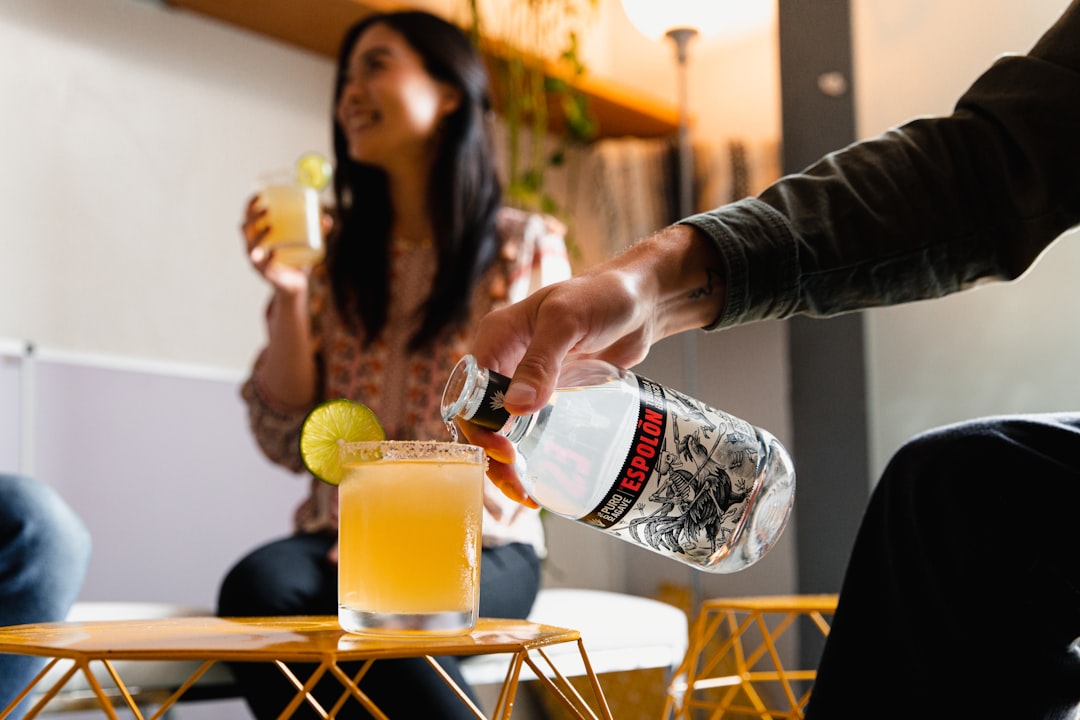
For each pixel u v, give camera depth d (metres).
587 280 0.85
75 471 2.33
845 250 0.96
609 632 1.70
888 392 2.34
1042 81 0.96
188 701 1.58
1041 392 2.12
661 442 0.83
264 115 2.82
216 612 1.62
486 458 0.92
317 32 2.83
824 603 1.46
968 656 0.85
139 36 2.60
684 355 3.41
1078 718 0.88
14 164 2.36
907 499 0.88
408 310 1.88
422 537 0.77
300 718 1.32
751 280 0.94
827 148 2.38
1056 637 0.84
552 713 2.77
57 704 1.44
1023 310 2.15
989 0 2.20
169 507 2.47
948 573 0.87
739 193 3.23
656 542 0.85
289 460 1.93
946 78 2.25
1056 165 0.94
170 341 2.57
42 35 2.43
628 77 3.70
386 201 1.94
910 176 0.99
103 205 2.49
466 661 1.53
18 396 2.26
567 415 0.84
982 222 0.97
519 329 0.87
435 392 1.80
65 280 2.41
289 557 1.57
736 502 0.86
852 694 0.89
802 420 2.46
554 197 3.51
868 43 2.36
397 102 1.88
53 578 1.45
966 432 0.89
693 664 1.52
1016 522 0.84
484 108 2.00
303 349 1.86
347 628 0.78
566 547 3.31
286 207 1.81
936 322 2.27
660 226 3.27
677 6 2.95
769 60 3.44
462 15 3.10
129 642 0.69
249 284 2.74
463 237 1.86
